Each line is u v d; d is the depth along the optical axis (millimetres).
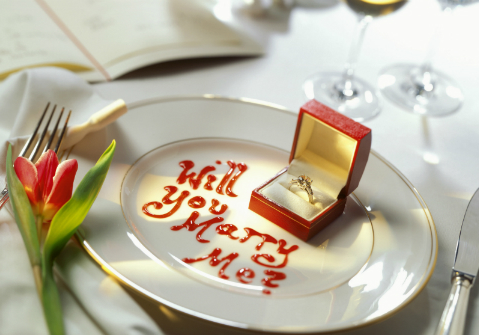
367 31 729
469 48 728
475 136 589
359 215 479
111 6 650
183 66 617
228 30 660
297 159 505
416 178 531
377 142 563
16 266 411
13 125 511
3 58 562
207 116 538
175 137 520
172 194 485
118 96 563
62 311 396
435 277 447
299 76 635
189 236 456
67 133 480
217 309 400
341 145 483
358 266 446
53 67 540
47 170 416
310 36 700
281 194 482
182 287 411
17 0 626
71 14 630
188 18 660
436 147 569
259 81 616
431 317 424
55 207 415
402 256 445
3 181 444
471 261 429
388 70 667
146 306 411
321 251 457
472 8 807
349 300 417
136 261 421
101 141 494
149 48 607
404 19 763
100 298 399
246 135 533
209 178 503
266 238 463
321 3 763
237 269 439
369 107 604
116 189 468
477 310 425
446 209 503
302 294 424
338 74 647
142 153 501
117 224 441
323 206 475
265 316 401
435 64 691
